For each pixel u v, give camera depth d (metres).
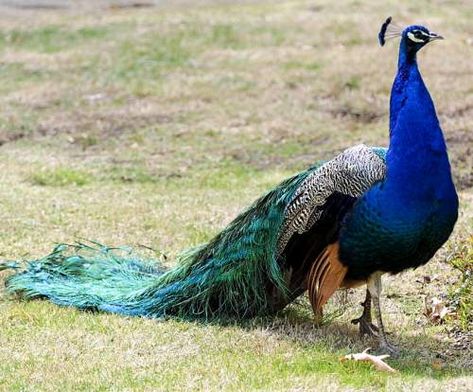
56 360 9.06
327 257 9.46
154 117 20.30
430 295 11.19
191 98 21.41
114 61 24.19
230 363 9.01
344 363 8.97
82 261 11.32
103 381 8.54
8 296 10.91
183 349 9.38
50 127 19.84
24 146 18.69
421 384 8.37
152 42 25.48
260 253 9.96
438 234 9.23
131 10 29.66
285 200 9.85
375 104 20.23
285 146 18.44
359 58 23.09
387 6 27.53
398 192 8.99
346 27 25.70
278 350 9.41
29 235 13.27
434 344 9.84
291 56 23.84
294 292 10.05
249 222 10.03
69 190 15.93
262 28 26.23
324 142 18.53
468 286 10.53
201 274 10.19
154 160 17.78
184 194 15.74
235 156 18.00
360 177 9.22
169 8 29.95
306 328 10.11
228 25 26.62
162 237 13.35
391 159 9.11
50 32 26.67
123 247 12.03
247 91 21.69
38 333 9.79
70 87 22.44
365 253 9.23
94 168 17.30
